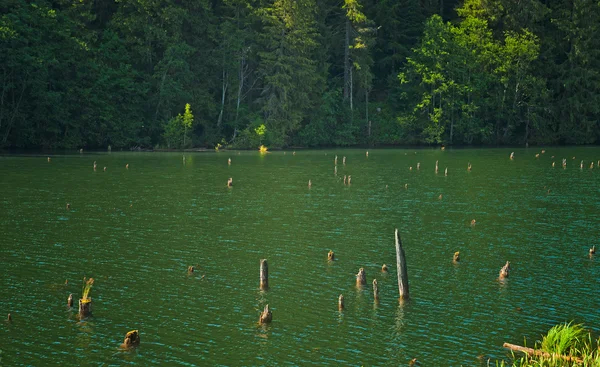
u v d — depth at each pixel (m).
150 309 24.72
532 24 118.06
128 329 22.75
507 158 90.12
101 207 45.25
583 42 115.69
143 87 105.31
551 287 27.88
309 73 114.06
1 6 92.69
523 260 32.16
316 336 22.44
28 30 91.12
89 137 102.31
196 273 29.39
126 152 97.06
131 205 46.34
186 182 60.25
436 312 24.81
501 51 116.50
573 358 19.42
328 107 119.69
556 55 121.44
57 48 96.62
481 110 122.00
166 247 33.94
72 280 27.94
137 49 105.38
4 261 30.56
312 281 28.50
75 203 46.62
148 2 103.75
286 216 43.00
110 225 39.09
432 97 119.69
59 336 22.03
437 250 34.09
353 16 117.50
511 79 118.94
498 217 43.09
